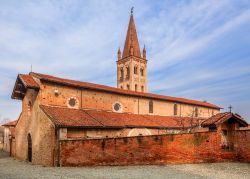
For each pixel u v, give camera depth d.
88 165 18.97
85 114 28.08
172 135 16.62
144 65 68.81
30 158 26.66
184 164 16.11
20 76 27.42
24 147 28.34
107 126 26.36
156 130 32.34
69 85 28.81
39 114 25.41
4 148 42.06
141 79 67.62
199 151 16.44
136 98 36.38
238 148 16.88
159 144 16.80
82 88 30.19
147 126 31.02
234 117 17.02
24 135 28.59
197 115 45.41
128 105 35.16
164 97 40.78
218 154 16.62
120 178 13.08
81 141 19.56
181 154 16.41
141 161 17.14
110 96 33.19
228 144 17.12
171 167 15.39
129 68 66.25
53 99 27.33
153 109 38.38
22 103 30.20
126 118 31.64
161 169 14.96
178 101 41.75
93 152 18.91
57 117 23.83
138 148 17.34
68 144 20.20
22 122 29.62
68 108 28.31
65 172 16.56
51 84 27.38
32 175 15.84
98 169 16.86
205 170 14.13
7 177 15.27
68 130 23.25
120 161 17.80
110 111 32.75
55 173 16.36
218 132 16.81
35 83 26.64
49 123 23.38
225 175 12.84
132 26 69.19
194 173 13.45
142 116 35.38
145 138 17.22
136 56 66.75
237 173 13.27
